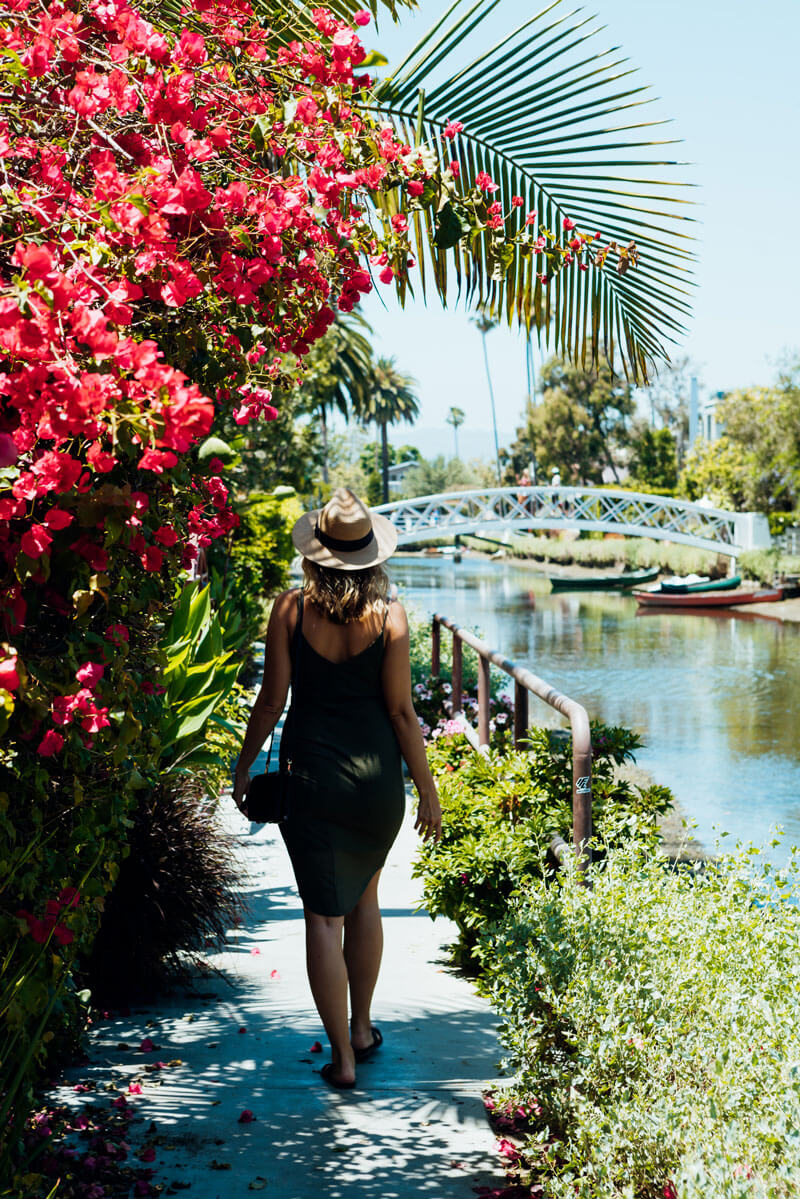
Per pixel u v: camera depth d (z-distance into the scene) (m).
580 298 4.16
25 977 1.92
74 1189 2.35
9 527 1.78
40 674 1.84
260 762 7.47
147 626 2.63
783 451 42.06
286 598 3.06
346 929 3.22
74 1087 2.95
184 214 2.19
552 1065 2.59
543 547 71.50
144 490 2.32
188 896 3.71
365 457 129.88
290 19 3.19
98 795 2.26
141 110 2.42
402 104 3.85
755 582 42.19
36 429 1.69
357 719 3.01
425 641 13.12
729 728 14.53
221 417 3.88
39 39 2.14
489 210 3.16
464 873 3.99
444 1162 2.59
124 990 3.64
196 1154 2.60
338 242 2.93
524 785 4.39
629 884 3.06
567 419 73.25
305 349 3.03
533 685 4.50
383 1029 3.48
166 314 2.46
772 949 2.63
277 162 2.87
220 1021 3.50
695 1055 2.23
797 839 8.46
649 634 28.17
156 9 2.65
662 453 72.25
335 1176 2.50
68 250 1.76
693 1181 1.83
